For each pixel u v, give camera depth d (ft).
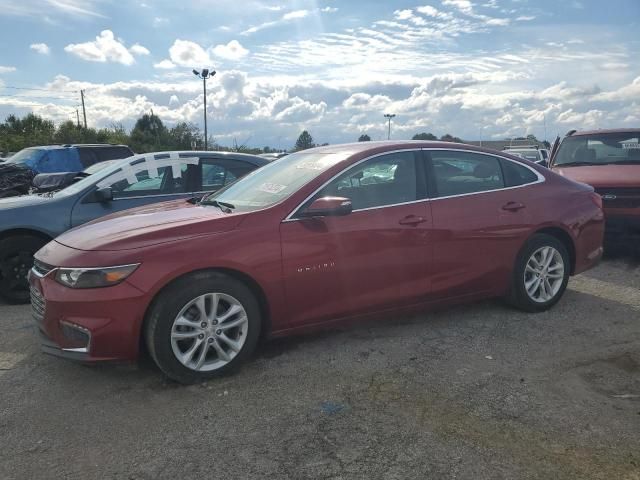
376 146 14.69
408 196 14.46
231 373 12.51
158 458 9.32
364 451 9.39
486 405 10.94
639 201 22.99
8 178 33.81
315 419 10.46
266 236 12.48
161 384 12.10
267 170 16.06
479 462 9.05
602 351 13.71
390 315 14.48
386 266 13.87
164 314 11.52
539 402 11.05
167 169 21.22
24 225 18.33
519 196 16.14
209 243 12.00
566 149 29.48
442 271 14.73
